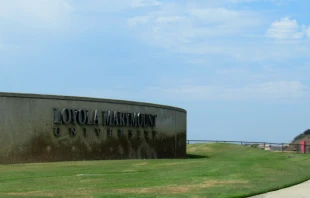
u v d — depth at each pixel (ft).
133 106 134.51
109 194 54.29
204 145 214.28
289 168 89.76
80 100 117.70
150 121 141.18
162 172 80.84
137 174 77.05
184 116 170.60
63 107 113.70
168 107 153.99
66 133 114.01
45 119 109.91
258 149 198.18
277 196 57.36
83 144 117.91
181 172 80.43
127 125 131.44
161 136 148.66
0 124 102.99
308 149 192.75
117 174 77.36
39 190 58.03
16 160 104.63
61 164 101.35
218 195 55.42
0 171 83.10
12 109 104.94
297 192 60.95
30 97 107.76
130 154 132.26
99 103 122.83
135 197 52.75
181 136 166.09
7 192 56.75
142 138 137.80
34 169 87.66
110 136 125.59
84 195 53.36
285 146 213.66
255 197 56.39
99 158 121.80
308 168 94.99
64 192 55.88
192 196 54.29
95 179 69.67
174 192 57.16
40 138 108.88
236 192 58.03
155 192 56.85
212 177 72.90
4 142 103.30
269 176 76.07
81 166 95.14
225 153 181.16
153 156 143.33
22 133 106.01
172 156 156.56
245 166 89.30
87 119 118.83
